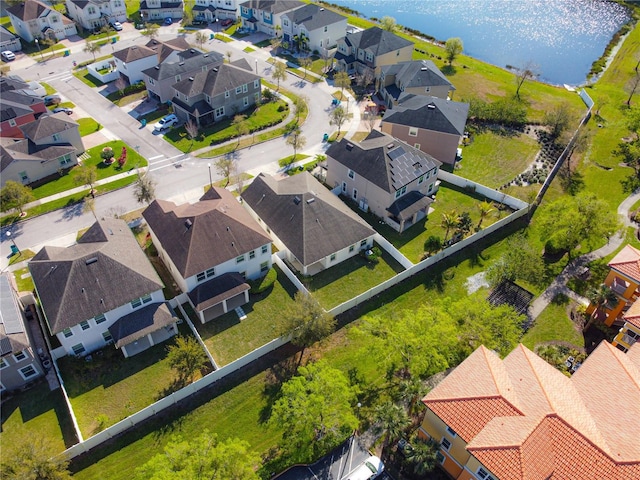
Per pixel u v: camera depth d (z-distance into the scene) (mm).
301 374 42438
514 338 42688
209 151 74000
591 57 114312
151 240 56281
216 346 45000
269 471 36094
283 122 82438
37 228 58906
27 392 41344
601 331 47656
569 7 143625
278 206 55156
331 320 43656
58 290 42562
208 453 33125
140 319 44188
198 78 81375
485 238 58156
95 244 46531
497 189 66438
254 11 117562
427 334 40938
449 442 34344
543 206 63406
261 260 51406
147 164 70688
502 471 29438
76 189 65438
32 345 43125
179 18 127250
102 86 92938
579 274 54125
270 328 46906
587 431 31078
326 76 98375
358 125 81812
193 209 51938
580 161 73562
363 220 56500
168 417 39281
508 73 102938
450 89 85125
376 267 53875
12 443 37562
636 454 30219
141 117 82938
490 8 147000
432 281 52500
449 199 64688
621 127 81688
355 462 37250
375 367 43906
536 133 79750
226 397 40906
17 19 109500
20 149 66312
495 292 51156
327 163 65562
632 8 138625
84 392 41312
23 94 78688
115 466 36250
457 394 33906
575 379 37219
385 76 88250
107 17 120125
